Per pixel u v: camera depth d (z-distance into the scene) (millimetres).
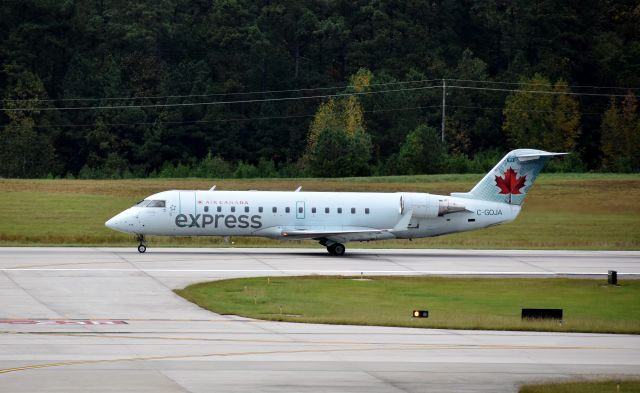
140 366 104875
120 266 197000
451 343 124000
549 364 112250
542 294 179625
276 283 179625
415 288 181250
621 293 183750
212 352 113500
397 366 108250
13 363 105000
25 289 162875
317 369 105688
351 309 153875
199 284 174000
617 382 102750
